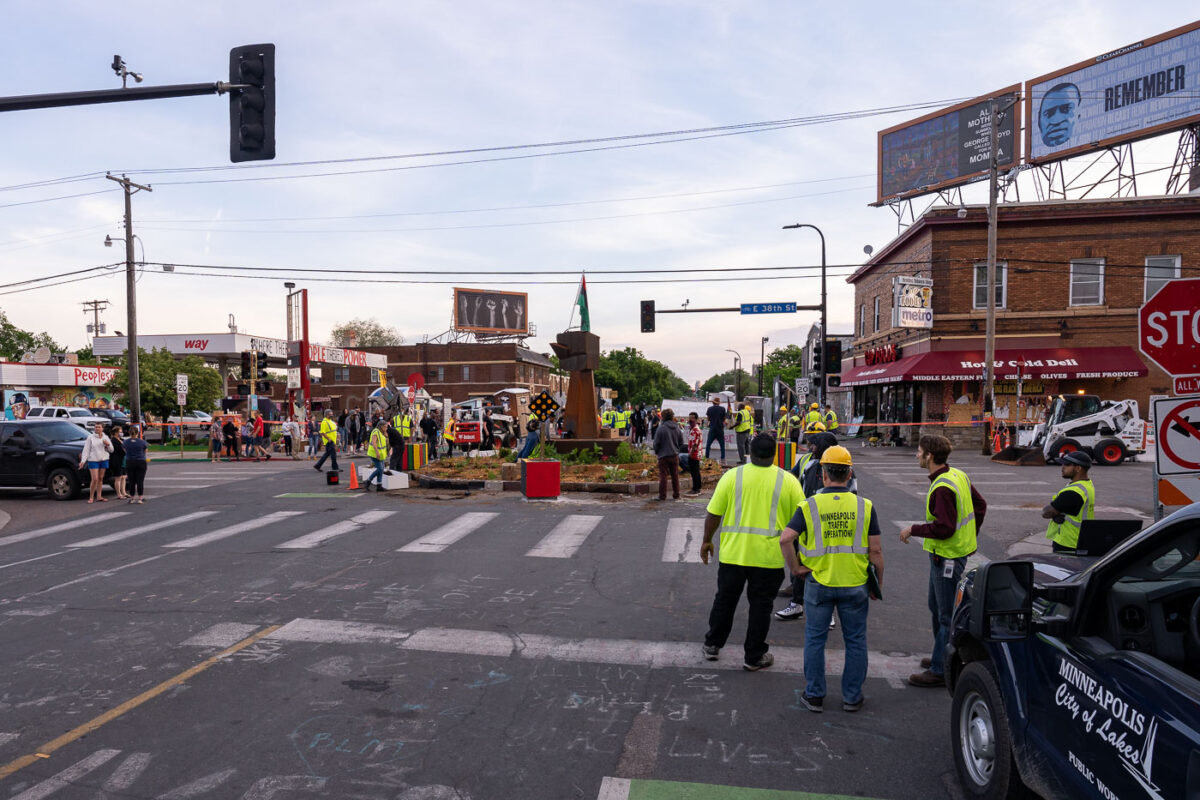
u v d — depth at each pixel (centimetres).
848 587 505
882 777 427
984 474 1833
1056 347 2725
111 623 725
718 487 602
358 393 6900
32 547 1121
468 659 620
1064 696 318
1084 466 650
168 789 415
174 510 1451
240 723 498
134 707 525
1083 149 2969
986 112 3161
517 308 8169
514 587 846
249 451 2931
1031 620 348
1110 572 317
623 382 10331
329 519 1303
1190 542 324
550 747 464
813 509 511
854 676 512
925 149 3388
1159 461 525
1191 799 236
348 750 460
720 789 412
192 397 4119
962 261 2797
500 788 415
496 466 1919
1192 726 243
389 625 710
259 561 984
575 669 597
